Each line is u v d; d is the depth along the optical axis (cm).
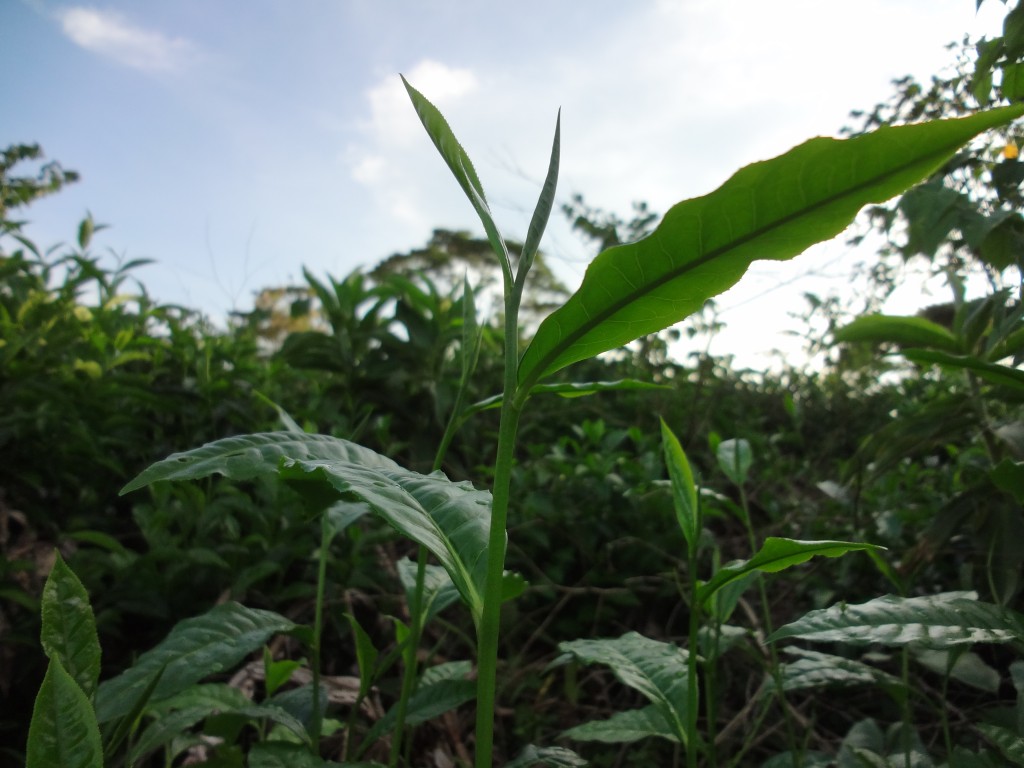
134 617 57
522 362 26
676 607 64
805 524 73
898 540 59
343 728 45
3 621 49
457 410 33
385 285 104
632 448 106
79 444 65
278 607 58
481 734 25
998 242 42
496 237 27
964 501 41
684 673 36
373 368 95
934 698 47
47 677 19
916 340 46
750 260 24
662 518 75
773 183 22
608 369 131
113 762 40
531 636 64
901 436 49
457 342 104
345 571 59
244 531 64
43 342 75
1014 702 46
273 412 86
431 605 35
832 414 116
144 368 92
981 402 45
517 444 99
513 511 75
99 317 95
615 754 52
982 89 45
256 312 125
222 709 34
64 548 61
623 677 35
